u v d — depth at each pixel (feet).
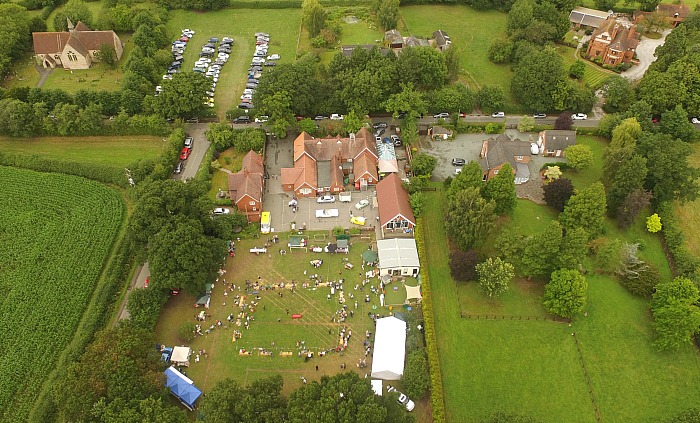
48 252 368.07
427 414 291.38
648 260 371.97
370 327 331.16
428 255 376.27
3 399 291.58
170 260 320.91
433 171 442.50
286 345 321.73
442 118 493.77
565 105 495.00
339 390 254.27
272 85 458.91
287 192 424.05
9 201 404.77
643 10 650.84
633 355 318.65
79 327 324.19
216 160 447.83
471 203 352.28
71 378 267.39
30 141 464.65
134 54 533.96
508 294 350.43
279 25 643.45
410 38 587.68
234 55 588.09
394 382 304.30
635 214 377.91
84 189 416.05
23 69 551.18
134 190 402.31
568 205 379.76
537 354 318.65
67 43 533.96
